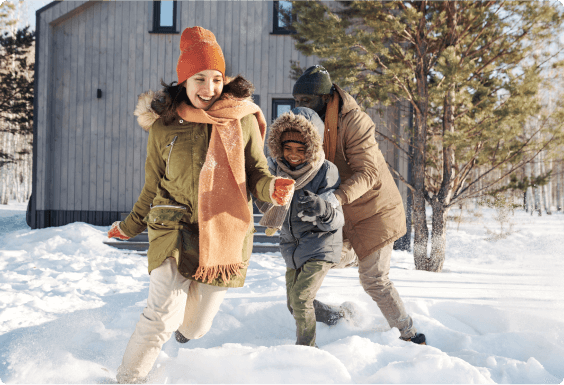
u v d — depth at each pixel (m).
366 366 2.33
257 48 10.69
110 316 3.57
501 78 7.24
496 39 7.00
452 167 7.47
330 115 2.94
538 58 6.81
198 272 2.04
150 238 2.12
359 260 2.99
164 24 10.85
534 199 29.16
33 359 2.37
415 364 2.18
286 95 10.64
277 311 3.57
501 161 7.05
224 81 2.23
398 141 8.31
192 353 2.29
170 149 2.11
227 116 2.11
